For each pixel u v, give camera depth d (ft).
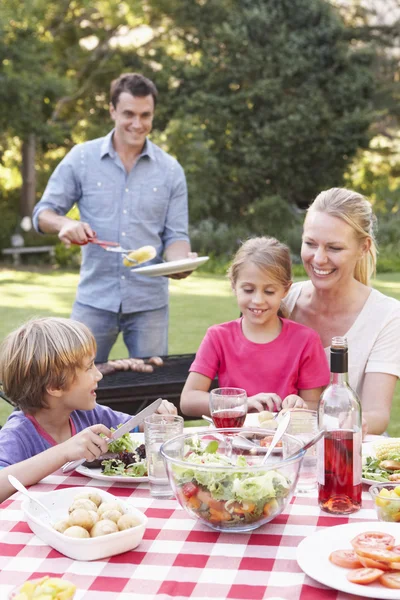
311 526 4.77
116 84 12.14
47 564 4.29
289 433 5.49
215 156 53.67
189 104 52.44
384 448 5.74
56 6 50.80
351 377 7.94
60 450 5.58
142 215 12.45
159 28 55.62
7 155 53.93
